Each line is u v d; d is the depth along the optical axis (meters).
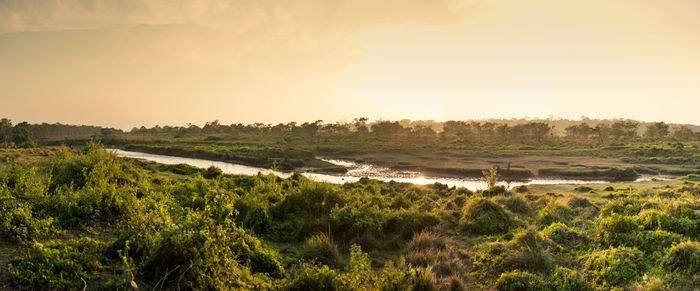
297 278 6.35
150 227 6.45
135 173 14.98
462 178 55.91
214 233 6.42
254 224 10.61
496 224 11.71
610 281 7.21
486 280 7.85
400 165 68.31
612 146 97.88
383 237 10.92
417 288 6.76
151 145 107.81
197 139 132.75
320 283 6.23
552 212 13.18
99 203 8.59
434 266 8.23
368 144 119.00
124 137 144.38
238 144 114.56
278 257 8.17
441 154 89.00
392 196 23.91
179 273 5.42
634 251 8.25
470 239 11.06
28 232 6.43
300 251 9.06
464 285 7.29
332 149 100.38
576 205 16.02
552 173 58.81
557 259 8.51
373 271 7.66
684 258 7.61
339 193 13.25
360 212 11.39
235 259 6.73
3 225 6.29
